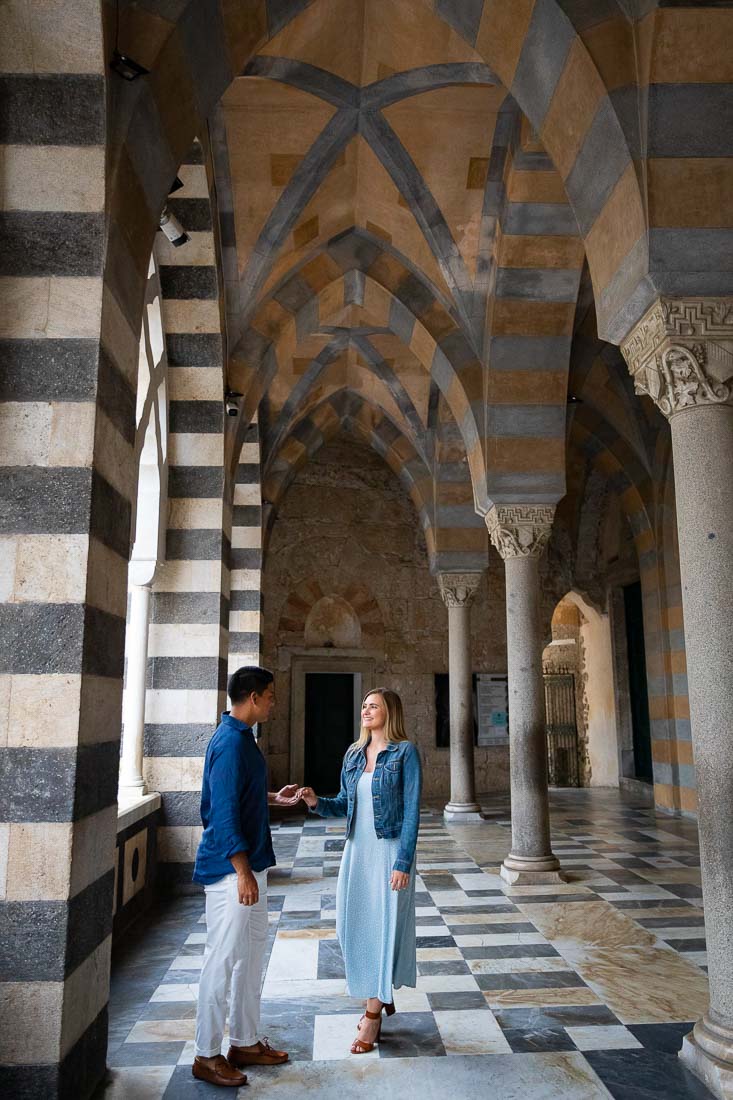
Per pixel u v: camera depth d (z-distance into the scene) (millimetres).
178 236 5895
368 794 3693
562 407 7484
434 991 4410
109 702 3504
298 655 15016
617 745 15602
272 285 7891
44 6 3318
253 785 3422
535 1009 4137
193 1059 3551
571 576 16062
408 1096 3189
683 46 3801
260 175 7043
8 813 3055
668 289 3811
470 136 6789
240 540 11766
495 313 7371
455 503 12078
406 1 5480
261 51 5711
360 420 14234
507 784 15617
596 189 4227
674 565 11742
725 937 3432
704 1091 3229
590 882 7207
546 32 4125
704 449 3748
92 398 3330
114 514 3568
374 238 8133
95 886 3316
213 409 7363
